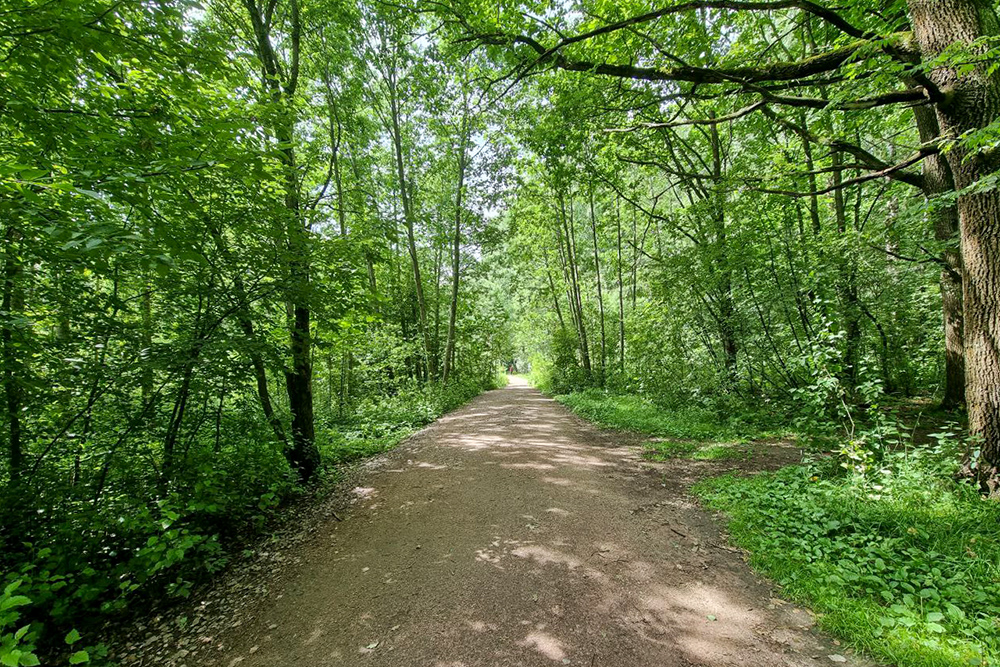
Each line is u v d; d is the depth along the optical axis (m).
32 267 3.63
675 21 6.88
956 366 7.50
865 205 11.42
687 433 8.53
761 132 10.37
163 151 3.54
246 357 4.96
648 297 13.28
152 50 3.34
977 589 2.77
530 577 3.58
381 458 8.32
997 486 4.05
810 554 3.50
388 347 15.84
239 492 4.81
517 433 10.21
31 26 2.73
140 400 4.42
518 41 6.30
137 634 3.14
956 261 7.04
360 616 3.20
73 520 3.53
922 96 4.56
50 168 2.98
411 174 17.62
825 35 7.88
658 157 12.36
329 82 10.20
